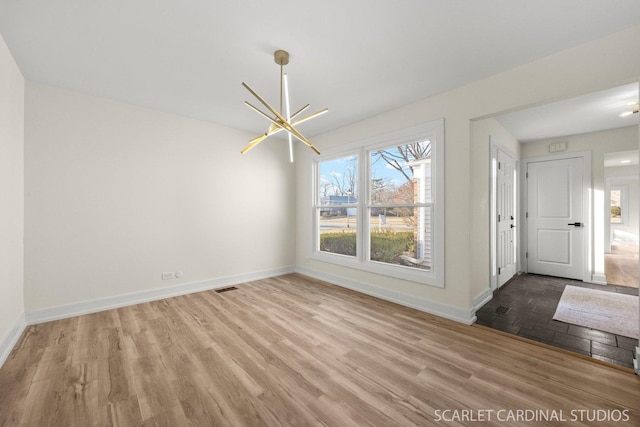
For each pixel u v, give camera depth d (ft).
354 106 10.72
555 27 6.10
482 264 10.42
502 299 10.95
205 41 6.65
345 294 11.89
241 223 13.82
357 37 6.50
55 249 9.00
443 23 6.00
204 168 12.47
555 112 10.78
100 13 5.69
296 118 11.88
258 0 5.35
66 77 8.43
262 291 12.31
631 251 22.98
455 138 9.14
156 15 5.76
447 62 7.58
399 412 4.83
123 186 10.33
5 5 5.40
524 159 15.42
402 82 8.73
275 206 15.25
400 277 10.66
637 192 28.66
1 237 6.66
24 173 8.43
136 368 6.18
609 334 7.86
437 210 9.56
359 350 7.01
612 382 5.66
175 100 10.17
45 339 7.56
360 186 12.48
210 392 5.37
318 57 7.34
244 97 9.89
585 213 13.55
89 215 9.63
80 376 5.87
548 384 5.61
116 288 10.17
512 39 6.55
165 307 10.19
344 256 13.44
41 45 6.81
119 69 7.97
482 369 6.16
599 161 13.19
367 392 5.38
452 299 9.20
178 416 4.72
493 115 8.46
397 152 11.64
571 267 13.96
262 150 14.67
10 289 7.22
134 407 4.94
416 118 10.23
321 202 15.14
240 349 7.06
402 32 6.32
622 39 6.19
